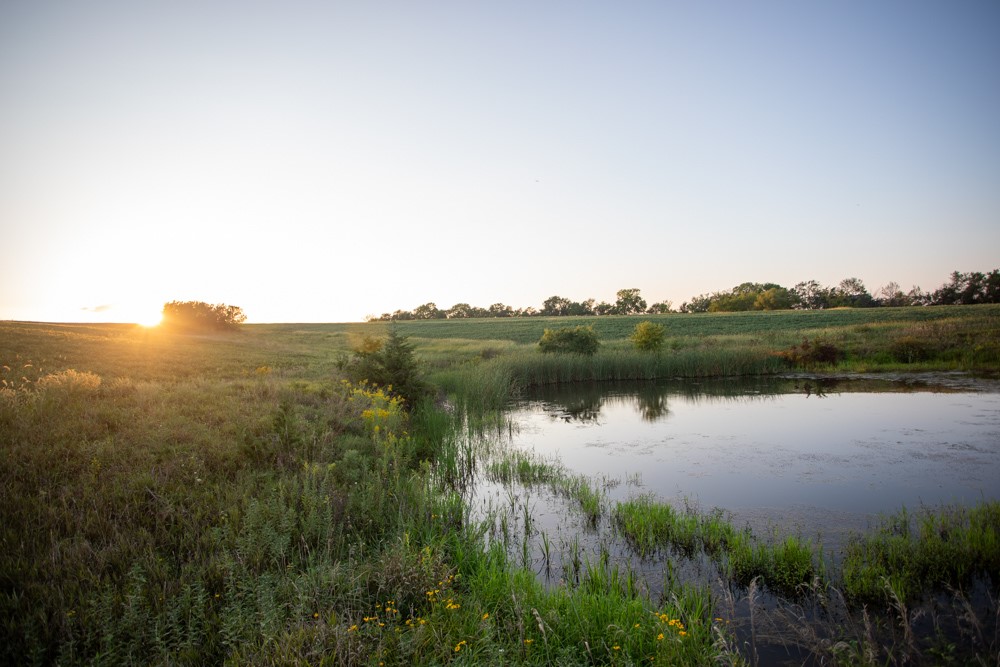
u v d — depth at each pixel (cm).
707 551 772
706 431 1661
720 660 472
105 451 848
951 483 1052
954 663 493
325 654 436
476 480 1181
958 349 3228
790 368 3391
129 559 577
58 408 1056
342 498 811
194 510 718
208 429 1036
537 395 2759
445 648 455
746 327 6288
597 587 643
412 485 912
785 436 1540
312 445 1034
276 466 912
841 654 507
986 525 772
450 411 1900
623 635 504
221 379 2044
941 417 1723
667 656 463
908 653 509
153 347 3284
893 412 1848
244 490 782
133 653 441
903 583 616
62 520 643
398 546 662
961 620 564
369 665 415
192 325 5731
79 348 2786
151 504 712
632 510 908
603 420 1950
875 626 564
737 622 581
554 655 491
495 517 930
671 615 556
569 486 1098
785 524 866
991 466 1159
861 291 13462
